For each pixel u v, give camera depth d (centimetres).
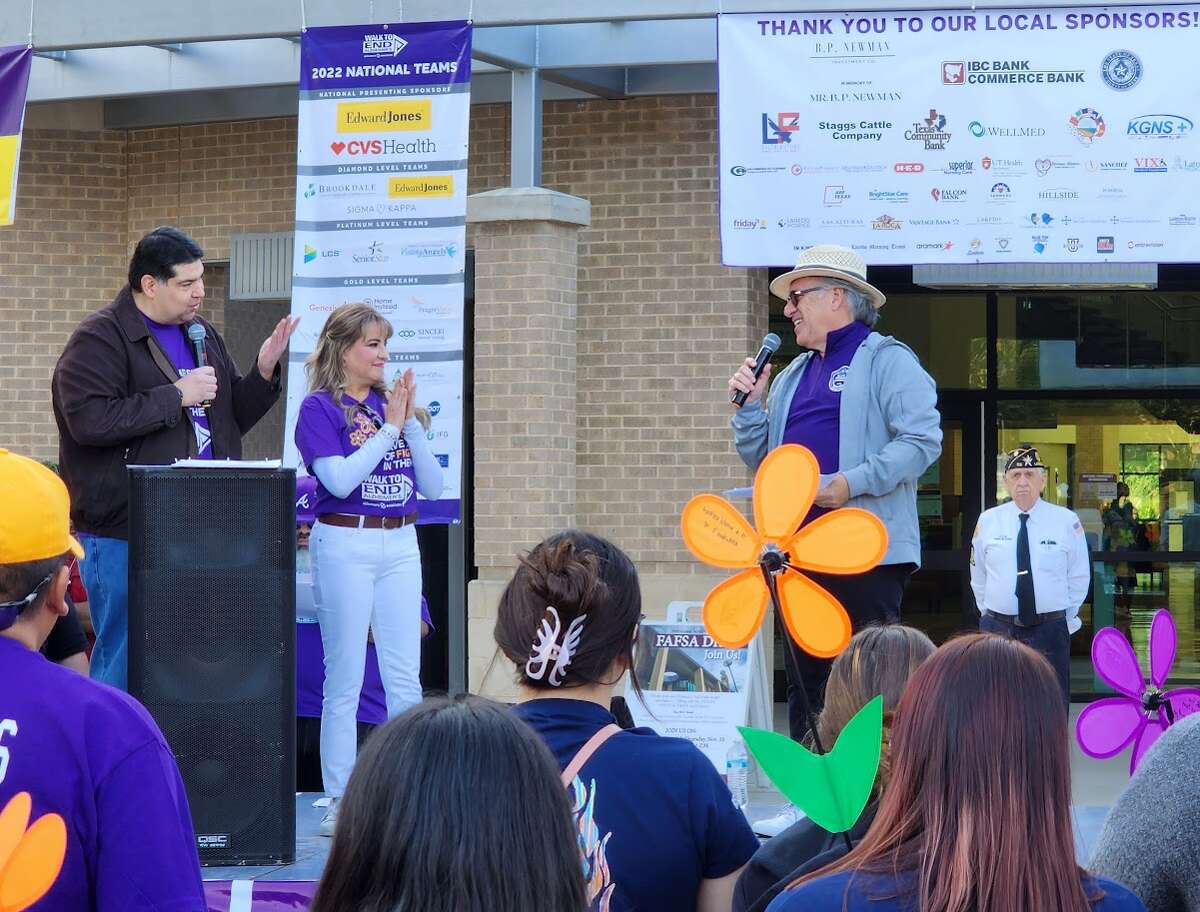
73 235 1111
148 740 242
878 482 505
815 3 831
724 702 761
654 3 827
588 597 276
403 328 861
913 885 195
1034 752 196
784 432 535
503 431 915
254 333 1175
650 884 269
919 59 834
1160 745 247
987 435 1177
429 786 169
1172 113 830
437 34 842
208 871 439
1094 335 1170
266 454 1179
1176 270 1149
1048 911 191
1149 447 1168
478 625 925
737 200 841
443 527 1163
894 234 840
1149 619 1173
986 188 837
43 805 232
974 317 1176
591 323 1009
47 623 254
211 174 1095
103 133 1116
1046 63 831
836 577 513
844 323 529
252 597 447
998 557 921
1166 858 237
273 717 447
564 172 1014
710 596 368
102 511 524
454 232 852
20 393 1106
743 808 660
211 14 860
